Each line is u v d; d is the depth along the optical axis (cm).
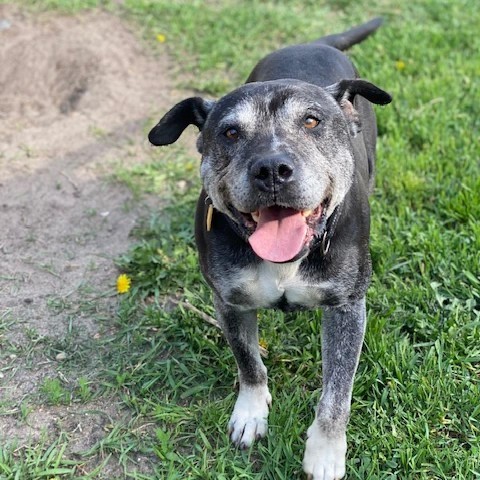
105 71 137
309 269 69
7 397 79
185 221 102
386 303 86
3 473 69
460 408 74
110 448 72
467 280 88
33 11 155
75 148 120
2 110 128
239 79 135
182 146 120
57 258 98
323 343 73
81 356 83
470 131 114
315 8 158
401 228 97
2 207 107
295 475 69
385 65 130
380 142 113
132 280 93
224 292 71
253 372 74
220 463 69
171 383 79
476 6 154
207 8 158
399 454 69
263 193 62
